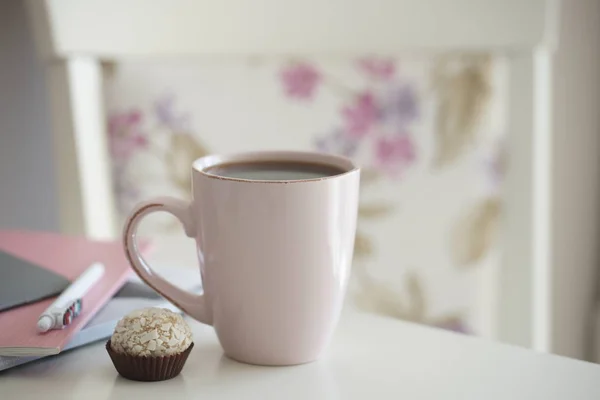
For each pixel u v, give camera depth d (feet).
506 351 1.84
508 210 3.09
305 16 2.94
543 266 3.14
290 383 1.71
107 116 3.02
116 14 2.90
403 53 2.96
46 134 3.62
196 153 3.02
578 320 4.50
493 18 2.92
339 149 3.03
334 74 2.98
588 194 4.27
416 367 1.77
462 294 3.15
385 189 3.06
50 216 3.73
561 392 1.68
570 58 4.00
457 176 3.04
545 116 3.02
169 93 2.98
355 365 1.78
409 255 3.12
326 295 1.73
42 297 1.90
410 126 3.01
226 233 1.69
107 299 1.93
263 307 1.72
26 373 1.75
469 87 2.98
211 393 1.68
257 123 3.01
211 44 2.95
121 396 1.67
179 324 1.72
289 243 1.68
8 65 3.42
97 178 3.05
